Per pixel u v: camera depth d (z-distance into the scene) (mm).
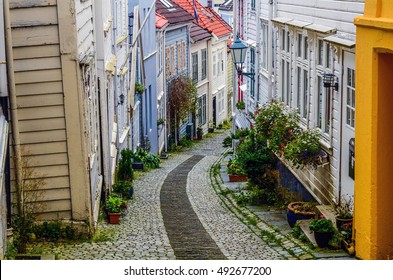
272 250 13305
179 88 40656
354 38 13297
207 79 49000
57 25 13047
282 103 18594
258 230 15695
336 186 14203
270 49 21531
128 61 29000
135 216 17766
